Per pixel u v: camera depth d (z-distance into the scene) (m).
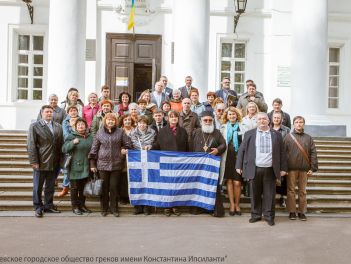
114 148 8.65
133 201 8.80
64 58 12.98
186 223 8.12
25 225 7.73
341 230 7.75
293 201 8.70
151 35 15.77
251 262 5.87
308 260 6.01
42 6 15.71
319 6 13.87
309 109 13.83
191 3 13.33
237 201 8.99
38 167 8.44
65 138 8.74
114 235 7.09
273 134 8.34
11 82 15.77
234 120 9.21
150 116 9.98
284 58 16.11
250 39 16.19
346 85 16.80
